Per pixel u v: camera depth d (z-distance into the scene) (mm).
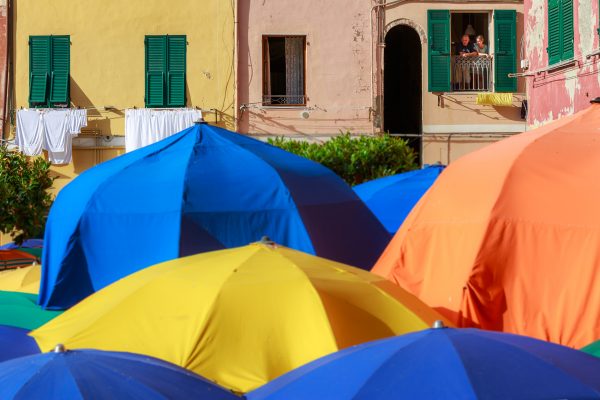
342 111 28328
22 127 27859
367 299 8562
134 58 28203
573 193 10398
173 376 6031
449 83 28359
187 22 28250
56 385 5582
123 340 8219
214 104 28219
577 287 9961
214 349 7988
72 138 28078
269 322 8141
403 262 11406
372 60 28375
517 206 10492
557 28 19031
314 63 28312
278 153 14406
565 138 11203
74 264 12250
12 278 14016
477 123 28484
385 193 18312
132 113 27922
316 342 8055
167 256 12086
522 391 5391
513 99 28375
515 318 10133
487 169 11156
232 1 28234
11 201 21875
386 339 6379
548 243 10234
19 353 8500
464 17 29250
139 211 12445
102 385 5641
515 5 28359
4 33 28203
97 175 13305
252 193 12883
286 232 12734
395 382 5621
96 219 12406
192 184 12734
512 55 28391
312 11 28312
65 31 28188
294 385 6012
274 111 28219
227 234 12414
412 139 29828
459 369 5598
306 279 8516
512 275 10266
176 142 14023
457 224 10922
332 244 13078
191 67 28188
